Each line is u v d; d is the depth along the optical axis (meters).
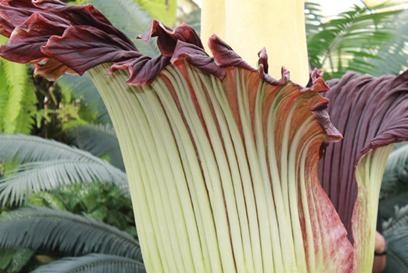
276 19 2.12
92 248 6.77
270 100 1.87
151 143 1.92
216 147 1.87
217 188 1.88
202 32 2.25
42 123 8.97
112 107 1.97
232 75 1.82
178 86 1.84
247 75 1.82
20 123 8.20
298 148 1.96
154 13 8.38
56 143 6.81
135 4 7.26
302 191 1.96
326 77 8.07
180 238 1.91
